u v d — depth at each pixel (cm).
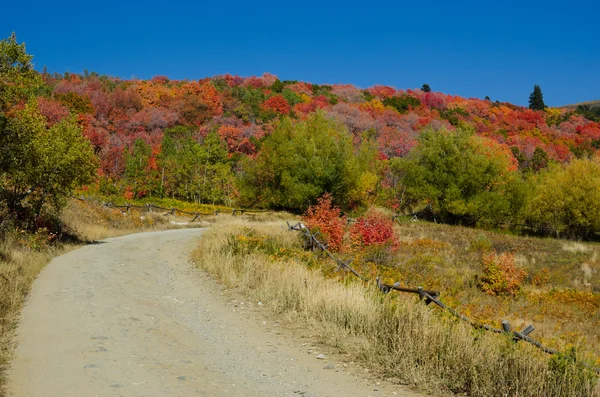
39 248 1538
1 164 1598
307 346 735
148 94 9162
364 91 12681
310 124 4156
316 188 3772
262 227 2228
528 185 4162
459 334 654
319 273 1130
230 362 661
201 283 1230
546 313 1393
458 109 11331
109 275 1255
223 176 5259
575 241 3775
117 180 5219
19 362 605
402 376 602
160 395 523
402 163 4431
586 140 9656
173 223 3388
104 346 684
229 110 9144
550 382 544
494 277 1664
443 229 3516
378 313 780
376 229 1902
